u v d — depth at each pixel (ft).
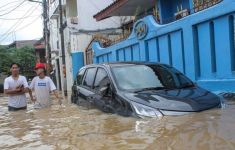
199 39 18.43
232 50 16.16
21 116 14.90
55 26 59.52
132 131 9.21
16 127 12.33
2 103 26.53
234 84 15.81
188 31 19.04
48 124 12.02
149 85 12.08
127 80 12.22
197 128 8.67
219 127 8.57
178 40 20.27
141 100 10.73
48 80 17.56
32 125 12.35
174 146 7.65
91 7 45.37
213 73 17.54
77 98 15.02
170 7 27.66
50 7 56.85
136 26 25.26
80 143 8.90
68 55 48.55
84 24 45.34
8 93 16.89
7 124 13.16
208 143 7.54
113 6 32.81
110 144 8.42
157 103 10.46
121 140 8.61
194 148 7.36
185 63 19.63
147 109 10.32
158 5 27.84
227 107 10.85
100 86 13.14
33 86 17.56
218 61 17.13
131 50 26.84
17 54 80.53
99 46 34.81
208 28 17.60
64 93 34.37
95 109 12.85
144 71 12.73
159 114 10.09
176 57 20.57
